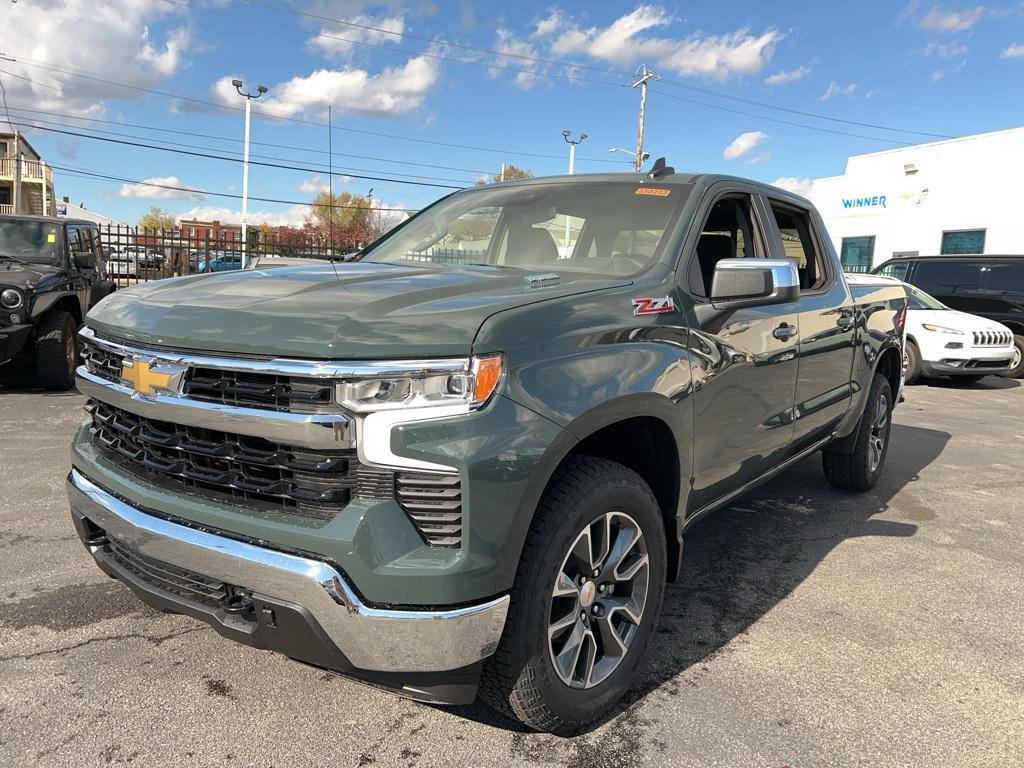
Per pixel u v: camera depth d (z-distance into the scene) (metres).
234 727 2.37
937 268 13.66
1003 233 19.83
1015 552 4.21
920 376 11.81
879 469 5.35
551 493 2.20
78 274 8.66
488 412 1.96
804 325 3.71
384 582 1.88
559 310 2.25
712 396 2.86
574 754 2.30
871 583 3.71
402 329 1.97
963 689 2.75
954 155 20.94
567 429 2.12
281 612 1.98
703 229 3.24
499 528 1.96
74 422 6.45
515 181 3.90
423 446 1.91
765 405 3.35
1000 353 11.10
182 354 2.15
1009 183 19.64
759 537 4.35
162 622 3.03
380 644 1.91
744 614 3.33
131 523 2.22
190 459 2.22
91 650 2.80
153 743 2.28
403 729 2.39
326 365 1.92
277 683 2.62
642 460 2.74
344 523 1.92
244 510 2.06
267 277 2.68
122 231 16.31
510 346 2.04
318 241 32.25
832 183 24.95
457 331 1.97
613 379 2.30
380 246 3.87
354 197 56.53
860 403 4.71
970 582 3.76
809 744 2.39
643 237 3.03
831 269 4.36
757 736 2.42
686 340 2.72
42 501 4.38
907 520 4.74
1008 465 6.34
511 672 2.13
